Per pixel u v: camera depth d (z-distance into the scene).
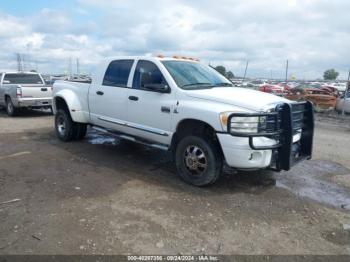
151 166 5.93
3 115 13.20
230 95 4.78
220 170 4.82
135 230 3.58
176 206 4.22
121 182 5.05
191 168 4.96
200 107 4.73
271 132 4.46
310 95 18.25
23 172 5.42
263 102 4.54
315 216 4.09
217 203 4.36
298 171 5.89
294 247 3.37
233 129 4.38
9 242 3.29
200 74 5.74
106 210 4.04
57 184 4.89
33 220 3.75
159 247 3.28
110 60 6.56
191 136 4.86
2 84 13.28
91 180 5.10
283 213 4.14
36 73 14.45
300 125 5.04
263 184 5.14
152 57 5.71
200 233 3.58
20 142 7.70
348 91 18.77
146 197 4.48
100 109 6.65
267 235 3.59
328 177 5.61
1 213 3.91
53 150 6.93
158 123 5.41
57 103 7.96
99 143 7.66
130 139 6.06
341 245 3.44
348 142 8.85
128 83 6.02
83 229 3.57
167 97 5.24
